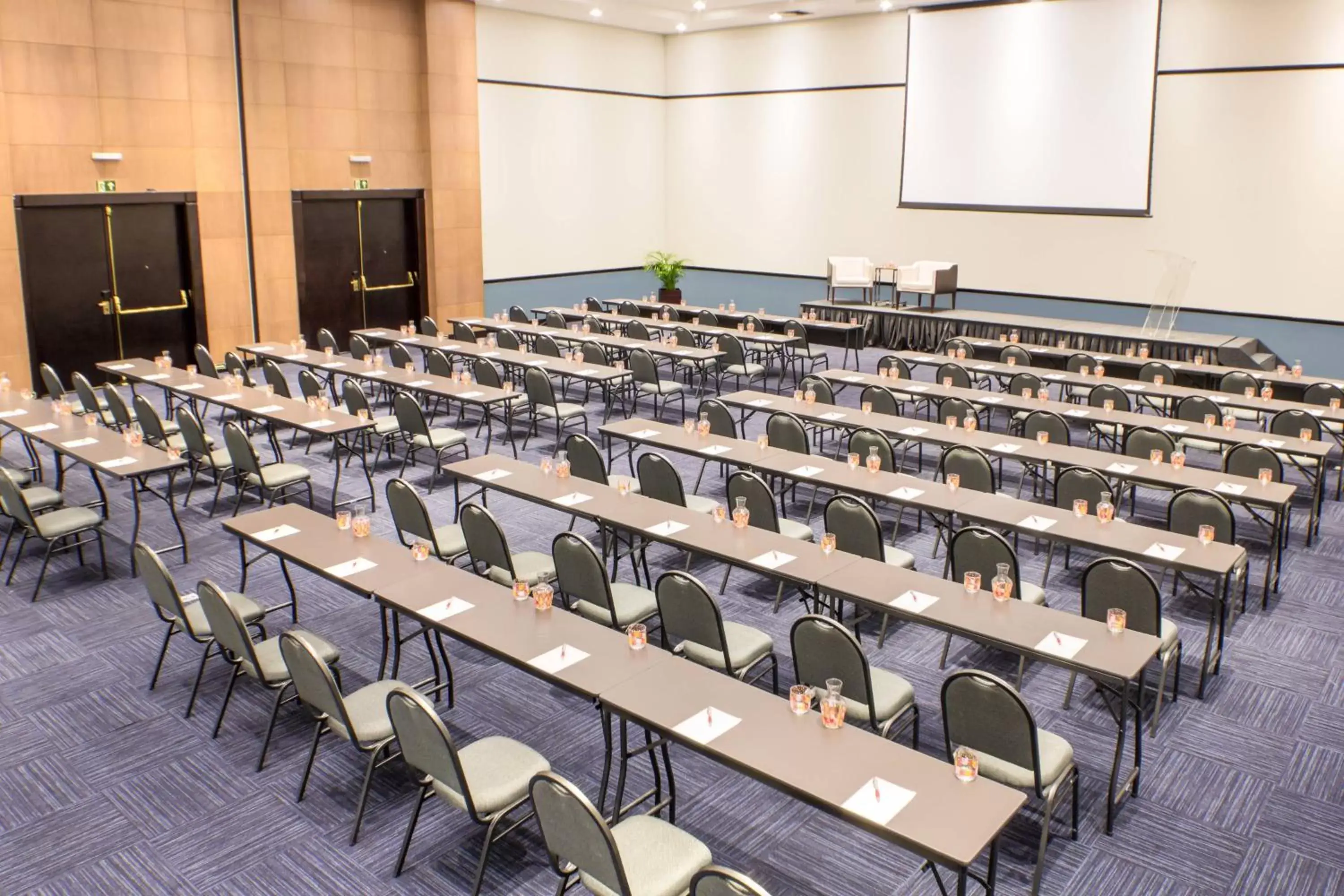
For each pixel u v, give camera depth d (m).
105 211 13.28
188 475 9.66
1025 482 9.66
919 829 3.19
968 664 6.09
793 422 8.45
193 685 5.89
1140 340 13.95
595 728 5.41
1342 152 14.81
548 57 19.75
